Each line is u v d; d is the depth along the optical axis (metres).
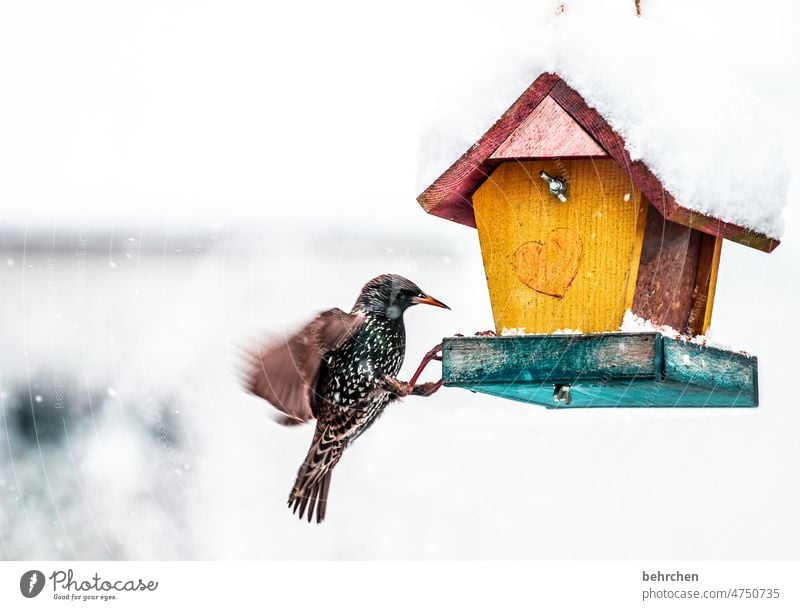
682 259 8.15
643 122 7.57
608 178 7.75
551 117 7.82
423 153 8.49
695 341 8.00
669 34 8.32
